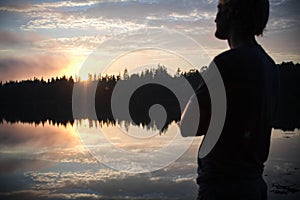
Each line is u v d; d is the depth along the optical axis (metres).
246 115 1.38
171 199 5.75
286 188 6.14
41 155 10.04
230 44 1.56
